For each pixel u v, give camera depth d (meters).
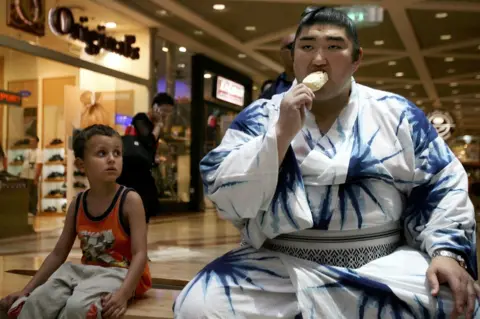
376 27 8.46
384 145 1.46
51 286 1.98
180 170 10.43
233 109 12.30
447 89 14.78
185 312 1.40
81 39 7.52
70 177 7.89
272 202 1.40
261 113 1.58
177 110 10.28
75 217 2.25
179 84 10.34
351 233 1.46
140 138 3.53
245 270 1.46
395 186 1.49
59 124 7.75
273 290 1.40
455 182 1.47
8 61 6.73
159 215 8.97
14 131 6.98
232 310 1.38
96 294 1.95
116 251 2.16
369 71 12.34
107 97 8.32
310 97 1.33
